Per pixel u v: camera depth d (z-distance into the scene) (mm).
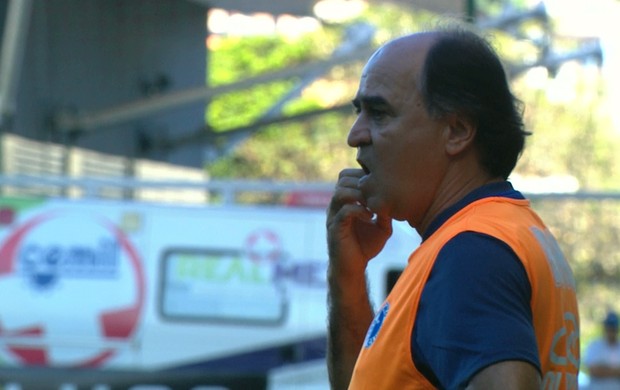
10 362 30422
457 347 6375
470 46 7219
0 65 35531
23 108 38875
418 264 6918
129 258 30750
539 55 43625
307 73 44344
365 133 7355
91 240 30812
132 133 46938
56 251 30844
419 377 6664
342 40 63000
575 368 7285
